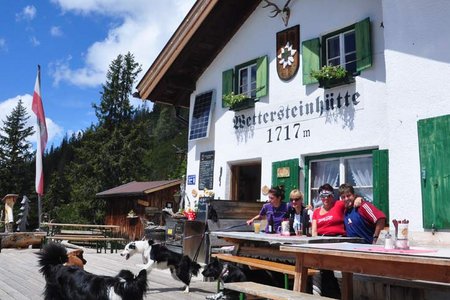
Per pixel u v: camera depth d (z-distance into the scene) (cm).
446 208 554
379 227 555
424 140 582
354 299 592
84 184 3350
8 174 4681
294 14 890
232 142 984
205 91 1087
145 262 756
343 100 770
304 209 652
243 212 892
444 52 579
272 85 910
